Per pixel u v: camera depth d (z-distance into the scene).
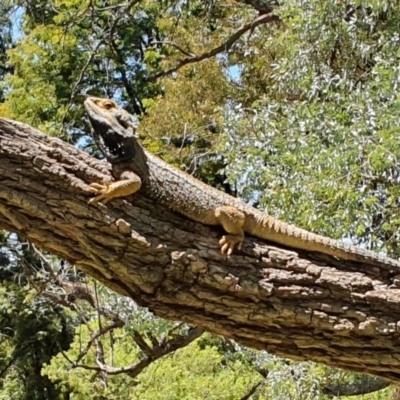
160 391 12.55
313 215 8.55
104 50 20.28
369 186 8.70
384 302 3.86
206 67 17.66
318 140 8.92
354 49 10.30
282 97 12.91
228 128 10.86
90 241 3.61
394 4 9.95
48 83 19.81
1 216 3.56
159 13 19.97
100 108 4.45
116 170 3.88
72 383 13.97
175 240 3.80
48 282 14.17
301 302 3.82
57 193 3.56
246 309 3.77
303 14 10.23
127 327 11.84
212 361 12.95
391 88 8.62
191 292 3.74
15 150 3.52
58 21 17.58
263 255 3.93
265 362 10.48
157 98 19.25
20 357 19.09
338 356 3.87
